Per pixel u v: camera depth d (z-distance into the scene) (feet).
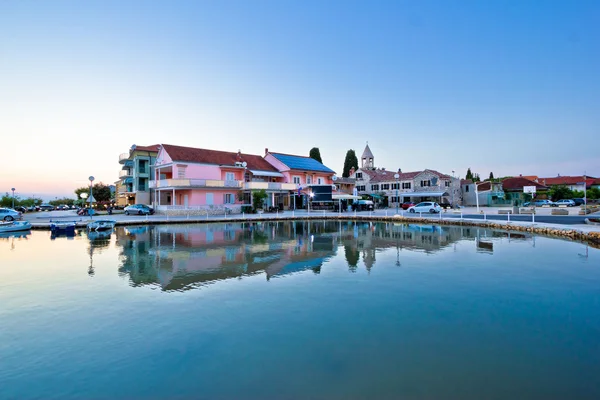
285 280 36.68
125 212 137.49
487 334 22.81
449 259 47.50
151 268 42.68
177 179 132.98
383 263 45.03
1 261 47.57
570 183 262.47
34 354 20.86
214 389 17.01
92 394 16.87
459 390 16.63
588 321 24.91
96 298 30.94
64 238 73.31
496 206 198.80
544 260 46.21
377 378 17.72
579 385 16.98
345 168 268.41
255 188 153.89
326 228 93.86
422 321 25.03
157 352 20.84
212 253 53.01
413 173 210.38
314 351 20.68
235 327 24.25
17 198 204.33
